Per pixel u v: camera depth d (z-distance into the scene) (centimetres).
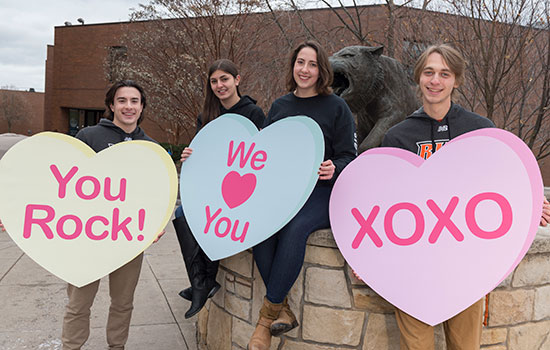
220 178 228
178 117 1372
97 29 2044
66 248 211
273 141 219
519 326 204
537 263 204
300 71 222
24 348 258
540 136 570
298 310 211
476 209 180
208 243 216
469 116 204
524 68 502
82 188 218
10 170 211
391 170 196
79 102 2122
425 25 575
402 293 181
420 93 216
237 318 238
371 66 343
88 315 219
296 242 193
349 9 1005
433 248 182
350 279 203
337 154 224
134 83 238
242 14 1066
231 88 279
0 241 531
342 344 204
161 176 226
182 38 1173
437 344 199
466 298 172
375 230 192
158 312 325
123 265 217
